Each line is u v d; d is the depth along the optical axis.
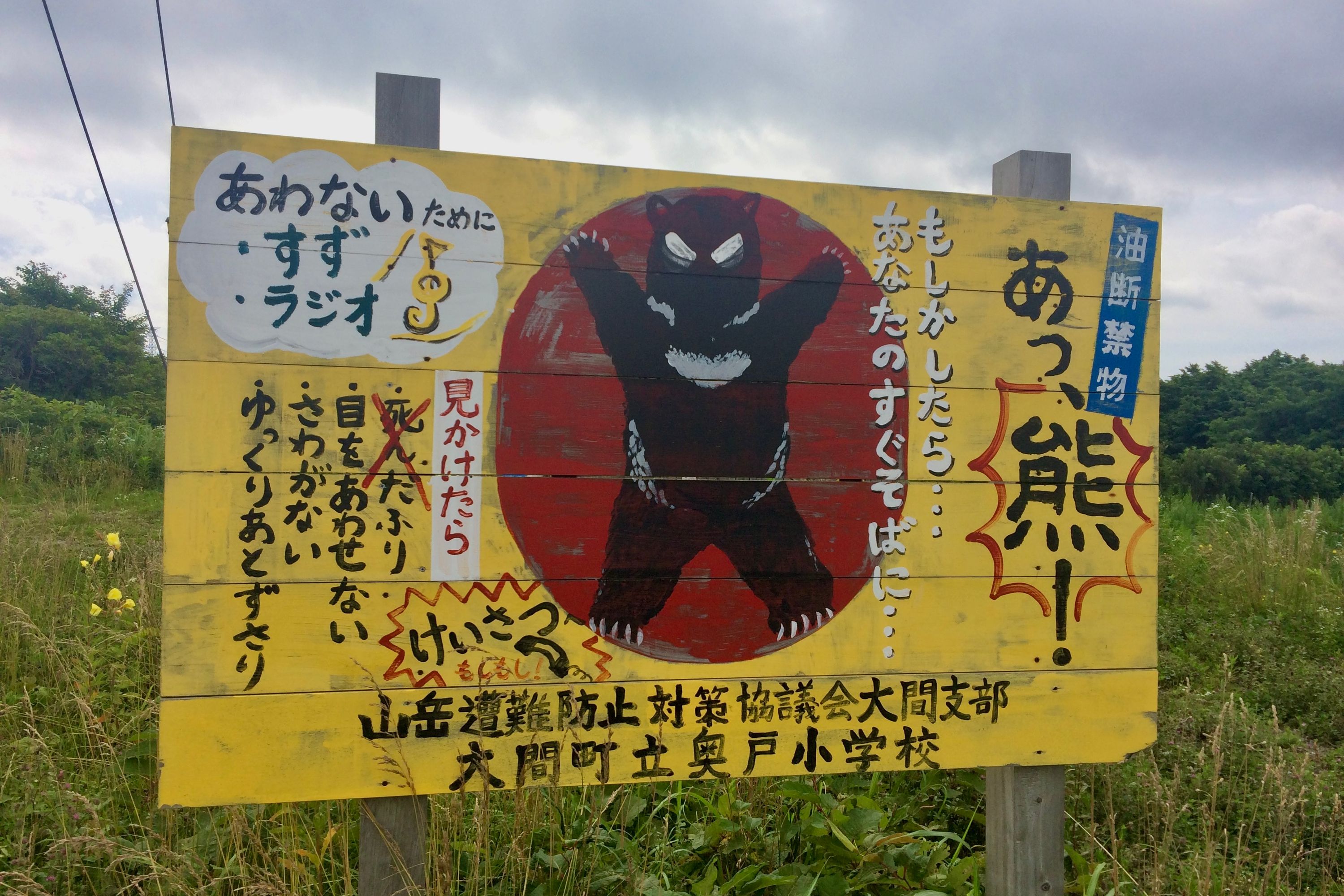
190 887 2.41
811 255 2.40
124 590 4.86
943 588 2.45
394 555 2.18
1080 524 2.53
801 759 2.37
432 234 2.21
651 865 2.74
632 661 2.28
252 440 2.12
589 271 2.28
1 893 2.39
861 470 2.42
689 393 2.33
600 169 2.29
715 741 2.32
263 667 2.12
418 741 2.19
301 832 2.74
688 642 2.31
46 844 2.63
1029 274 2.51
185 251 2.10
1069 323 2.53
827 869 2.61
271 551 2.13
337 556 2.15
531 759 2.24
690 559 2.32
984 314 2.49
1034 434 2.51
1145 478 2.56
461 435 2.21
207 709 2.10
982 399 2.48
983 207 2.49
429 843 2.58
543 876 2.62
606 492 2.28
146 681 3.67
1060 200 2.55
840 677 2.39
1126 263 2.57
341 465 2.16
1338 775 3.69
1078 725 2.52
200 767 2.09
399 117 2.25
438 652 2.20
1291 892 2.84
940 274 2.47
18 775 2.85
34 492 9.37
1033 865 2.55
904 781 3.35
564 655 2.25
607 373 2.29
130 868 2.57
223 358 2.11
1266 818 3.13
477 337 2.22
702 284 2.34
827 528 2.39
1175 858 2.95
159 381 23.50
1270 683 4.99
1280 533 8.04
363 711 2.16
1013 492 2.49
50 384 21.66
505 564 2.23
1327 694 4.73
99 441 11.12
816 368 2.40
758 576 2.35
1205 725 4.18
